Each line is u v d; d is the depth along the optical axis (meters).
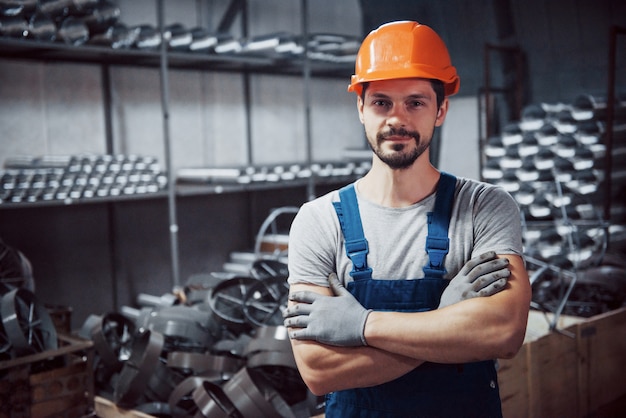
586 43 5.66
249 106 6.13
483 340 1.21
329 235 1.37
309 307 1.32
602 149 4.77
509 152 5.06
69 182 4.18
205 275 3.76
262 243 5.53
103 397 3.06
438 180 1.36
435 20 6.41
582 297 4.03
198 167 5.64
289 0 6.43
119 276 5.16
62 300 4.83
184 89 5.67
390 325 1.24
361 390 1.36
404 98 1.27
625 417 3.60
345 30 6.92
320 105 6.75
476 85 6.29
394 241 1.33
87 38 4.11
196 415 2.52
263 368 2.85
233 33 5.99
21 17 3.77
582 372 3.28
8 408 2.67
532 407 2.98
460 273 1.27
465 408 1.33
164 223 5.43
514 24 6.03
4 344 2.90
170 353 2.85
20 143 4.65
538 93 6.04
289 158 6.53
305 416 2.70
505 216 1.31
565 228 4.21
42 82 4.74
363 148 6.69
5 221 4.51
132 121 5.32
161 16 4.46
